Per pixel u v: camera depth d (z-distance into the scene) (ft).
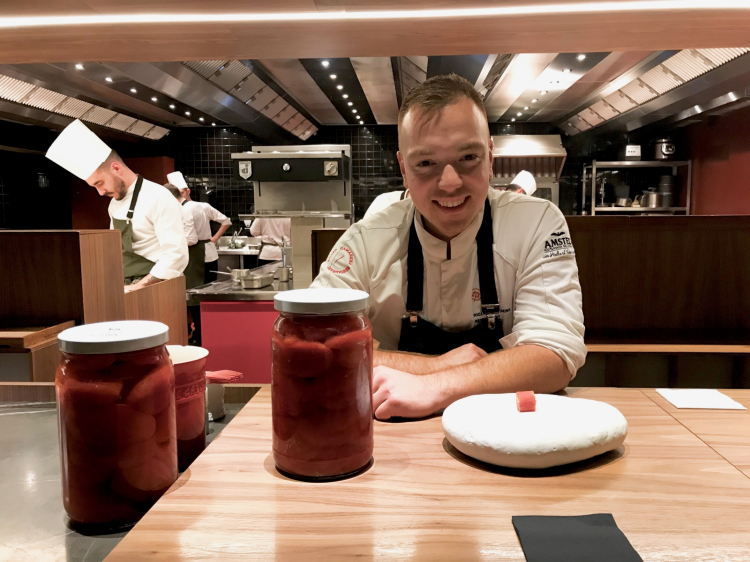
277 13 4.49
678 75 14.08
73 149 9.86
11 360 6.11
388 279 4.42
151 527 1.71
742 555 1.55
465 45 5.47
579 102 18.94
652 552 1.56
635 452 2.28
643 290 7.73
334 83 16.19
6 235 6.80
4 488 2.20
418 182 3.71
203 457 2.26
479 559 1.54
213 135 25.61
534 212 4.26
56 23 4.71
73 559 1.70
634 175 22.61
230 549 1.59
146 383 1.84
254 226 21.03
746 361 7.16
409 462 2.22
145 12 4.46
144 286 9.24
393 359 3.67
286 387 2.01
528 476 2.07
